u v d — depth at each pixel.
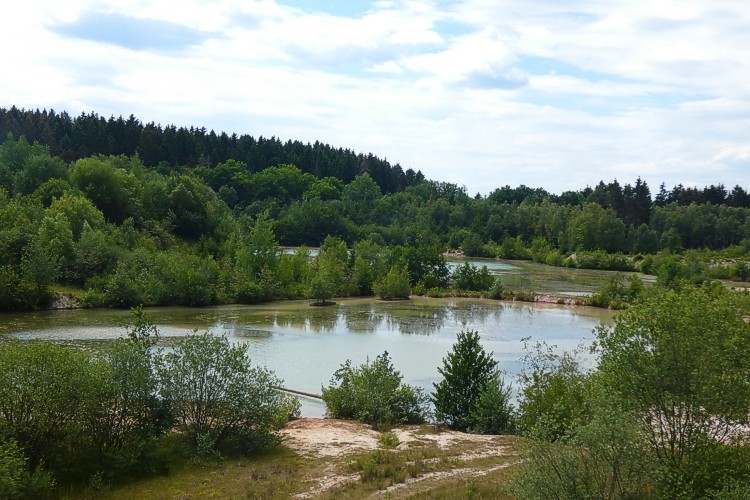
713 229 170.88
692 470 15.34
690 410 16.00
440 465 22.44
